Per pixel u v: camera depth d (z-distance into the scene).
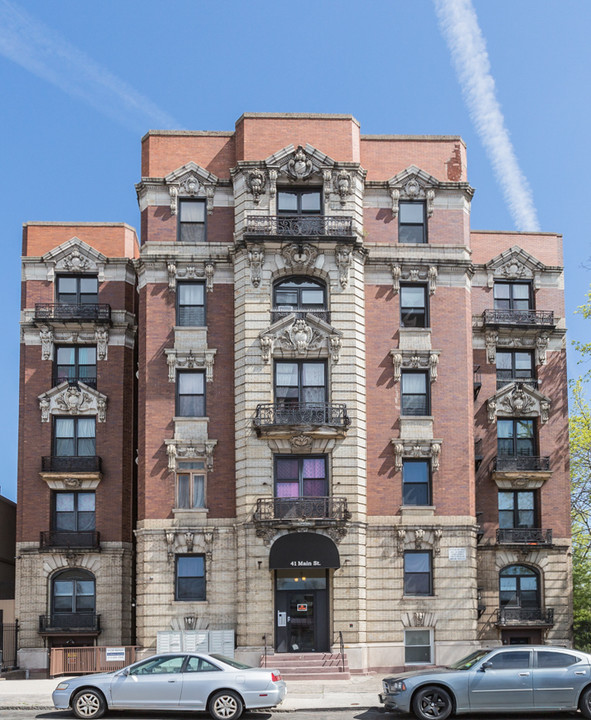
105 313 48.47
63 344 48.69
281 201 45.50
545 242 50.69
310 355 43.81
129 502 47.53
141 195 46.44
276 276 44.59
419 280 46.06
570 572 47.41
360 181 46.03
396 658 42.31
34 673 45.03
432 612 43.03
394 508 43.84
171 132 46.62
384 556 43.38
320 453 43.06
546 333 49.44
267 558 41.72
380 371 45.03
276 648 41.56
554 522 47.81
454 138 47.62
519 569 47.44
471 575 43.72
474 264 49.84
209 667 28.56
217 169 46.53
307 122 45.97
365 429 44.28
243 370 43.72
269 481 42.56
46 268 49.03
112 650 40.47
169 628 42.44
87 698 28.36
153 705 28.11
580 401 54.34
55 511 47.25
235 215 45.56
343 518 41.94
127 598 46.59
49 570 46.19
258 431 42.66
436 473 44.44
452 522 44.00
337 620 41.44
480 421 48.47
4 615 46.72
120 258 49.38
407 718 28.86
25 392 47.75
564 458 48.53
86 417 47.94
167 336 44.94
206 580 43.06
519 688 27.61
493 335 48.91
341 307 44.22
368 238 46.12
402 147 47.38
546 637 46.50
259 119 45.81
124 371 48.44
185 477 44.19
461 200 46.94
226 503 43.75
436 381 45.25
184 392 44.88
